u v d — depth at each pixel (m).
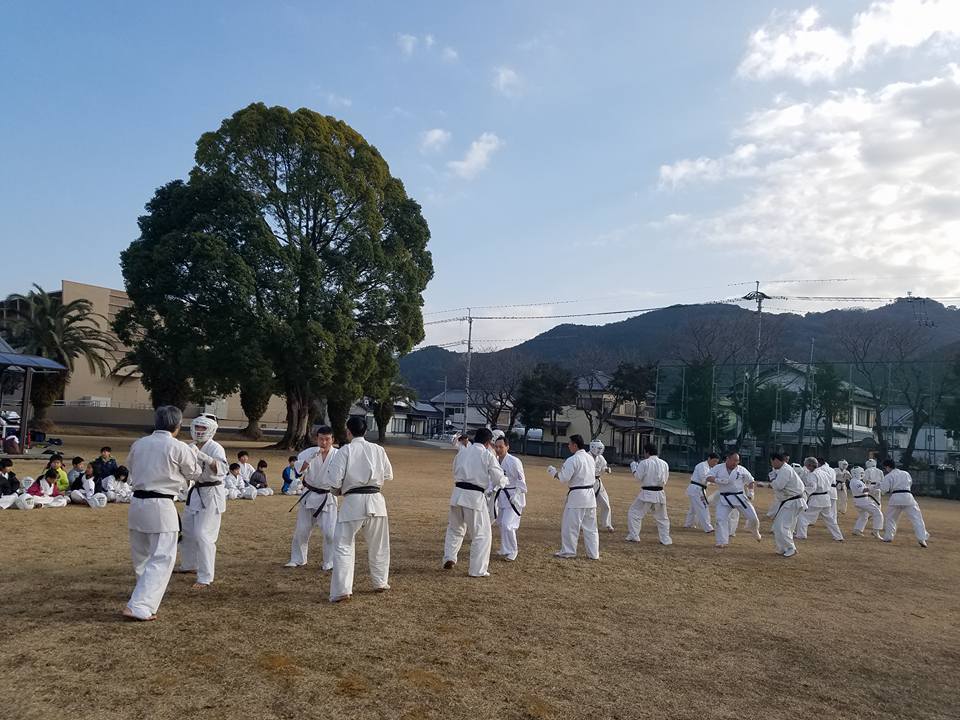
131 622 5.82
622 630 6.46
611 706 4.64
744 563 10.57
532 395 53.28
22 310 36.97
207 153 31.23
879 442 34.94
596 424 59.44
